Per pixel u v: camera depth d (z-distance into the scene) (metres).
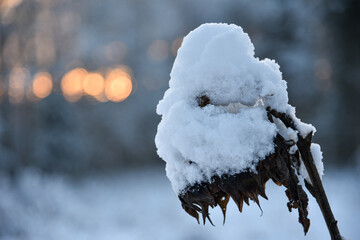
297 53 24.16
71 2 30.48
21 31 22.78
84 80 32.59
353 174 16.00
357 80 21.58
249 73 0.98
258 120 0.95
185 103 0.99
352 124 22.38
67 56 28.88
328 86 24.48
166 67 34.88
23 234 9.91
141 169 32.75
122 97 35.06
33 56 23.88
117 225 12.20
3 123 19.34
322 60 24.34
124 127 34.03
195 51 1.01
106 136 33.72
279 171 0.93
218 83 0.98
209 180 0.94
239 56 0.99
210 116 0.97
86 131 29.67
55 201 12.76
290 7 23.73
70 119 24.05
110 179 26.27
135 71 36.38
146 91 35.38
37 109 23.64
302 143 0.98
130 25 36.62
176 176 0.99
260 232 9.12
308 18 23.55
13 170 15.45
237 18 25.22
